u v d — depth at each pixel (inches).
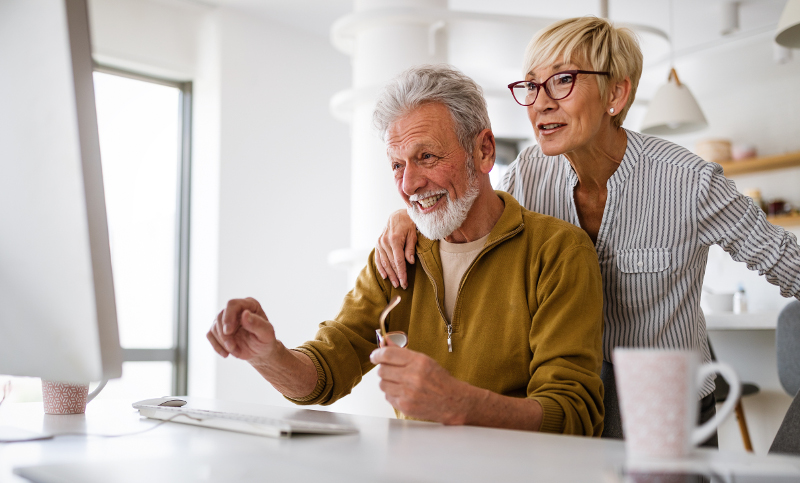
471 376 50.2
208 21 166.7
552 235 50.9
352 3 164.4
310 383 47.5
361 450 26.1
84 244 27.3
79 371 28.3
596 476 20.9
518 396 49.7
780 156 172.1
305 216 177.3
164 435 30.9
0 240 30.2
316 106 181.3
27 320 29.6
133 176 164.7
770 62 167.2
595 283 49.0
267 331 41.6
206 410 37.9
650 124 140.4
